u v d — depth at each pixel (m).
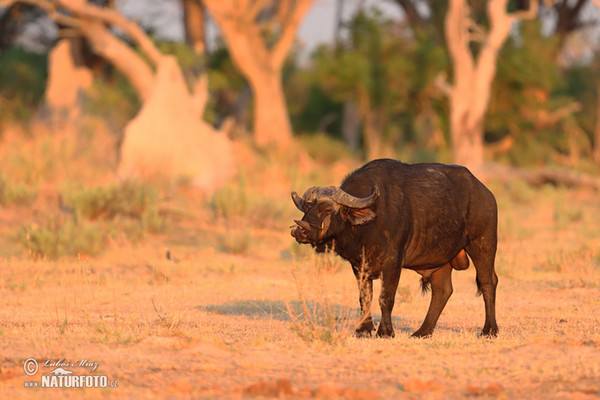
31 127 142.50
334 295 51.53
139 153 117.31
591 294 53.34
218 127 175.25
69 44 168.38
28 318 41.22
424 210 35.69
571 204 132.25
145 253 72.88
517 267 67.56
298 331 34.34
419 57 180.62
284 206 98.75
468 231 37.41
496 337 36.34
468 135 158.00
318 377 26.53
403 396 23.89
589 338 33.09
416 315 45.47
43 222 86.56
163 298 50.44
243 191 96.69
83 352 29.78
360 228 34.34
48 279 58.91
